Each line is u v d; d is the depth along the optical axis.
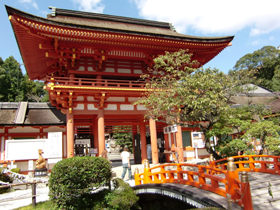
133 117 22.84
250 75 15.89
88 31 16.34
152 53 19.91
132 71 20.75
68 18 21.58
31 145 17.25
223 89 13.70
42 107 23.73
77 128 23.67
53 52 17.66
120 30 16.83
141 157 22.52
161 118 21.84
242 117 16.55
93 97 19.03
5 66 49.75
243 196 6.20
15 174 14.80
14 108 23.09
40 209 9.53
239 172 12.48
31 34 15.63
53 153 17.09
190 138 24.02
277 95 34.28
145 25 25.12
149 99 14.42
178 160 20.22
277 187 8.70
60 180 8.99
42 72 23.47
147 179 12.14
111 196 10.02
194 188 8.87
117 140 45.91
